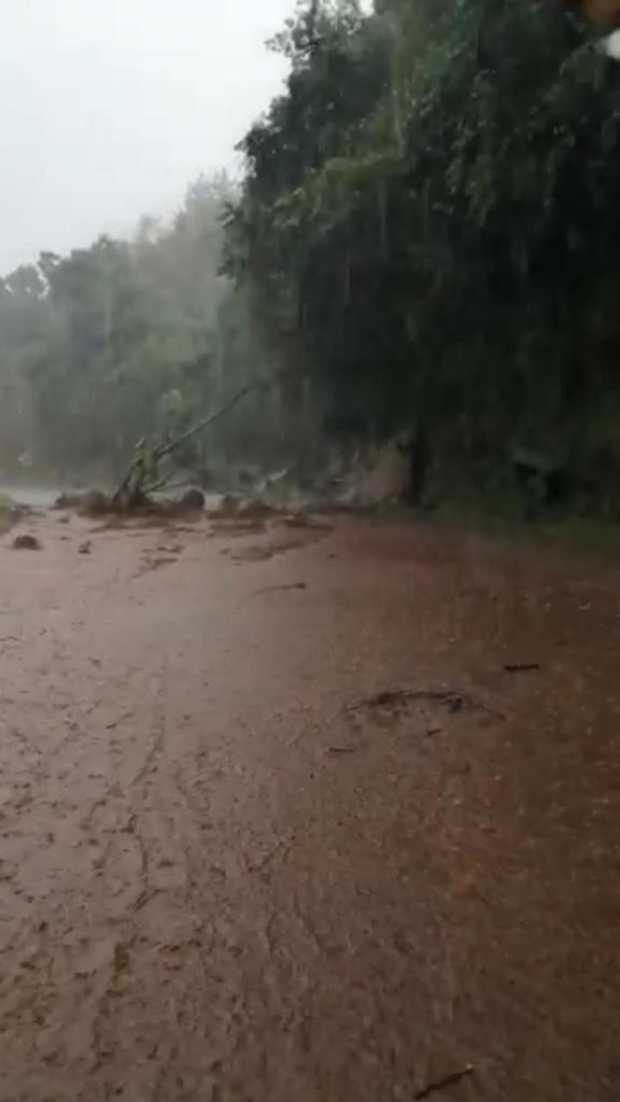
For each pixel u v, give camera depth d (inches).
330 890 154.9
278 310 1032.2
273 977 129.4
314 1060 112.2
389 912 147.1
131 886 157.4
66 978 130.6
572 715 248.1
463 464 896.3
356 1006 122.6
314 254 869.2
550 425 757.9
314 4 997.8
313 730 240.7
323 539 738.8
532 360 756.0
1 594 464.1
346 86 976.3
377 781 204.5
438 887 155.1
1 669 309.1
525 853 167.0
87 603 438.9
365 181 773.3
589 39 493.7
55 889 156.9
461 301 784.9
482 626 374.0
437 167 677.3
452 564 575.8
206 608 424.5
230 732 240.4
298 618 397.4
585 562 561.3
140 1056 113.7
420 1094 105.9
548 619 386.0
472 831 177.0
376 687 279.4
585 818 181.5
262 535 778.2
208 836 177.5
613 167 553.6
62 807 192.7
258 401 1583.4
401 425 1002.7
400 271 828.6
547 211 596.7
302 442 1309.1
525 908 147.3
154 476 1151.6
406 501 969.5
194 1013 121.9
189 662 318.0
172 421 1784.0
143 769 214.2
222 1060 112.5
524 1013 120.4
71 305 2536.9
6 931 143.3
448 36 610.2
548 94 528.7
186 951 136.6
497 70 552.4
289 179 1008.9
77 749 228.7
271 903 150.6
